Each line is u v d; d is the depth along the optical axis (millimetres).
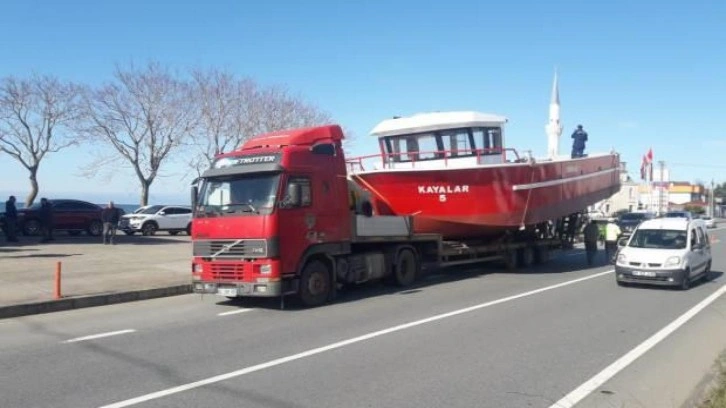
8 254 20297
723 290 14789
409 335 9219
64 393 6320
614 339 9016
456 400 6102
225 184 12156
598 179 22969
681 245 15344
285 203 11680
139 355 8023
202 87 40844
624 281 15102
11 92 38781
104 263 18000
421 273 17328
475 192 16750
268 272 11406
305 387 6520
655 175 57031
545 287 15102
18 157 39688
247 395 6238
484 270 19531
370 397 6180
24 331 9781
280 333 9469
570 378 6922
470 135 18250
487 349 8305
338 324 10195
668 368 7410
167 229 33500
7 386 6574
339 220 12977
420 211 16688
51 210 26156
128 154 40938
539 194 18453
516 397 6215
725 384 6062
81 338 9180
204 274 12117
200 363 7578
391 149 19328
